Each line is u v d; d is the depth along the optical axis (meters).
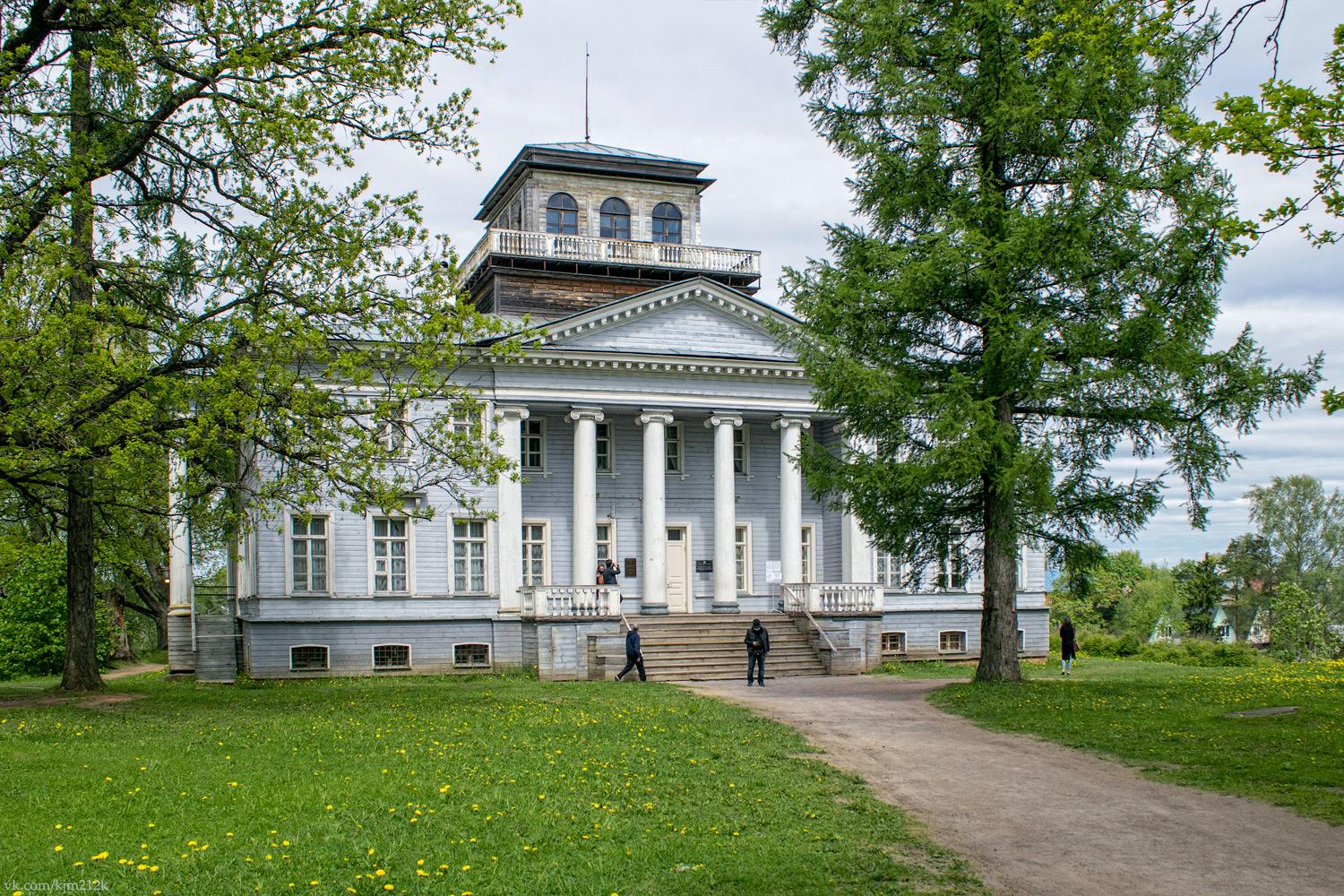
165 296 23.25
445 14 22.92
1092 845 12.73
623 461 41.41
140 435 20.80
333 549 36.88
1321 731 18.20
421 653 37.34
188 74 22.27
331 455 22.77
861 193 26.88
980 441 23.36
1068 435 25.77
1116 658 47.53
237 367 20.59
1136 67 22.52
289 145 22.05
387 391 22.70
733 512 40.56
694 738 19.70
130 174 23.98
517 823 12.93
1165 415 23.95
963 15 24.19
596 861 11.70
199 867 10.98
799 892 11.05
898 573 43.06
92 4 22.42
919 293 24.05
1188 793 14.95
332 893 10.42
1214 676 30.75
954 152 25.81
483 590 38.38
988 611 27.28
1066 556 26.23
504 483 38.22
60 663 44.19
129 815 12.67
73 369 20.30
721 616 38.78
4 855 11.05
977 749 18.69
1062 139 24.69
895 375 25.83
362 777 14.98
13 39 23.17
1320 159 12.65
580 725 20.88
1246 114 12.56
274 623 35.88
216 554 41.38
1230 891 11.09
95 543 33.66
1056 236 23.36
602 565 40.59
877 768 17.23
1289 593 73.12
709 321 40.44
